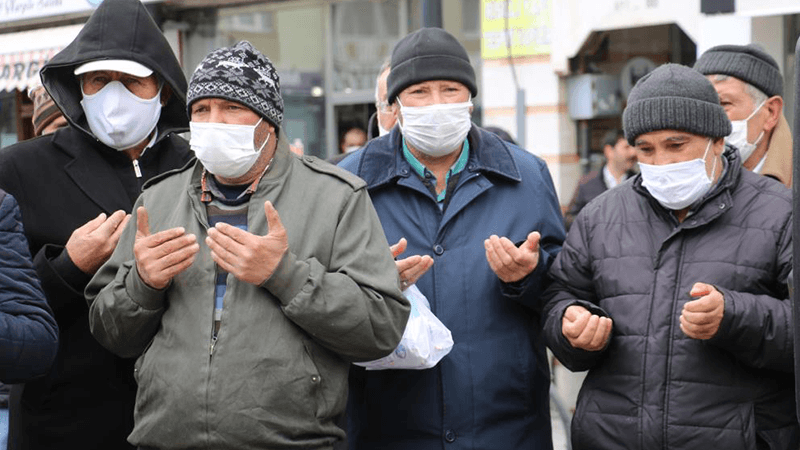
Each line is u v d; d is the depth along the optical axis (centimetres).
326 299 331
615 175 967
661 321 364
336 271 346
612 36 1038
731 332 344
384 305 342
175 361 335
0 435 461
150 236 333
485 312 411
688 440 356
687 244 370
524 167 431
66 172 420
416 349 383
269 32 1102
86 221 417
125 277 347
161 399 335
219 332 333
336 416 348
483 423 407
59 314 404
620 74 1038
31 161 418
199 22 1022
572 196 1041
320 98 1144
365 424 416
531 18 1029
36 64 991
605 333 366
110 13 418
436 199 424
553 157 1034
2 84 1022
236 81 345
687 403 357
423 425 406
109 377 409
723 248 364
